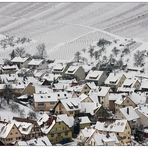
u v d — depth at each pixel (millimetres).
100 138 198750
